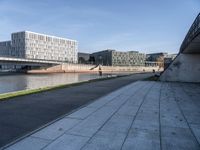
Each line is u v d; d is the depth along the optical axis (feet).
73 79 182.50
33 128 24.03
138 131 23.26
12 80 175.63
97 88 61.67
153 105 37.04
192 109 34.04
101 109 33.55
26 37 442.09
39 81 163.32
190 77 89.45
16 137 21.27
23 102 38.68
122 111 32.30
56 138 21.03
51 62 319.06
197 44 68.95
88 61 545.03
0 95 45.91
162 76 93.50
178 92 54.70
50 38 485.15
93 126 24.82
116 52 538.06
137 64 570.87
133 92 53.67
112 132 22.86
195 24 57.52
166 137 21.58
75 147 19.02
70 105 36.42
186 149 18.85
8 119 27.53
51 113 30.81
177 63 91.86
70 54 531.50
